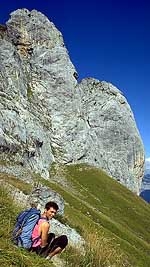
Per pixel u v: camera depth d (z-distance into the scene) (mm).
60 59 154125
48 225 10797
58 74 150500
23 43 151250
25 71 141500
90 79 187750
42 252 11125
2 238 10289
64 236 11648
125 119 185375
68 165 137000
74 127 146125
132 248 62812
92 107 177625
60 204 37031
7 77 118875
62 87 149875
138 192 192250
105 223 80625
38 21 159000
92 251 16344
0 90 111375
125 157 181250
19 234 10602
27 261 9578
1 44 124562
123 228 83688
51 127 140125
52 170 123688
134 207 117938
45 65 150625
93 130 173000
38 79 146750
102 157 161750
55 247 11484
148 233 100812
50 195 34969
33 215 10875
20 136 103750
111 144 177250
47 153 125312
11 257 9273
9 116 103375
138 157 191625
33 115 124188
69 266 15352
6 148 93750
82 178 128750
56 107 145500
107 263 16156
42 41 155875
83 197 108938
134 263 53906
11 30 152875
